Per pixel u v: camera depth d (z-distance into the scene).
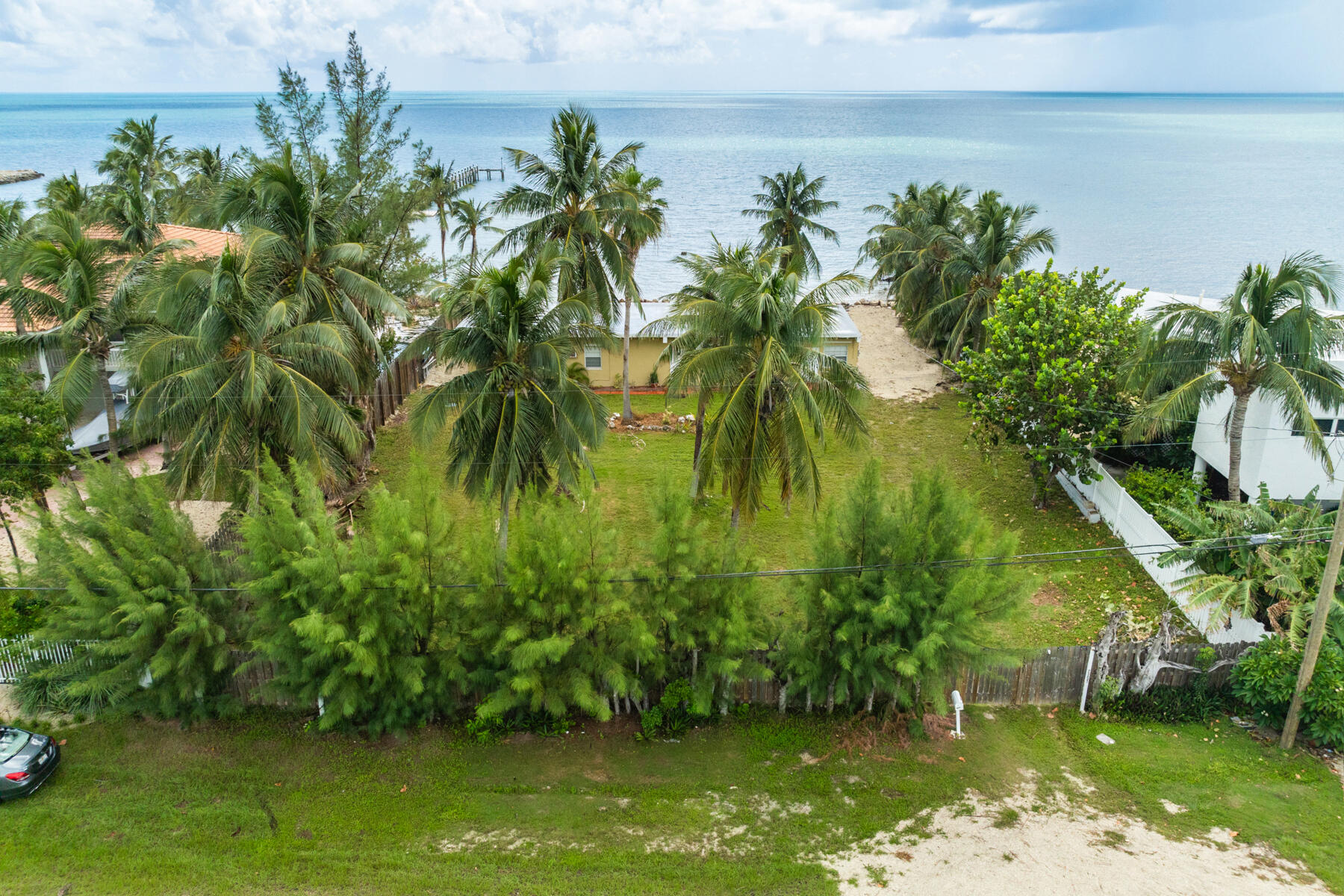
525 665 15.96
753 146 198.12
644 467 30.64
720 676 17.80
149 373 19.92
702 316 20.81
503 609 16.91
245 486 20.59
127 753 17.02
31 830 14.96
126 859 14.41
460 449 21.14
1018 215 36.31
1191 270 72.44
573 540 16.78
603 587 16.80
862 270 73.00
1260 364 22.31
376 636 16.36
